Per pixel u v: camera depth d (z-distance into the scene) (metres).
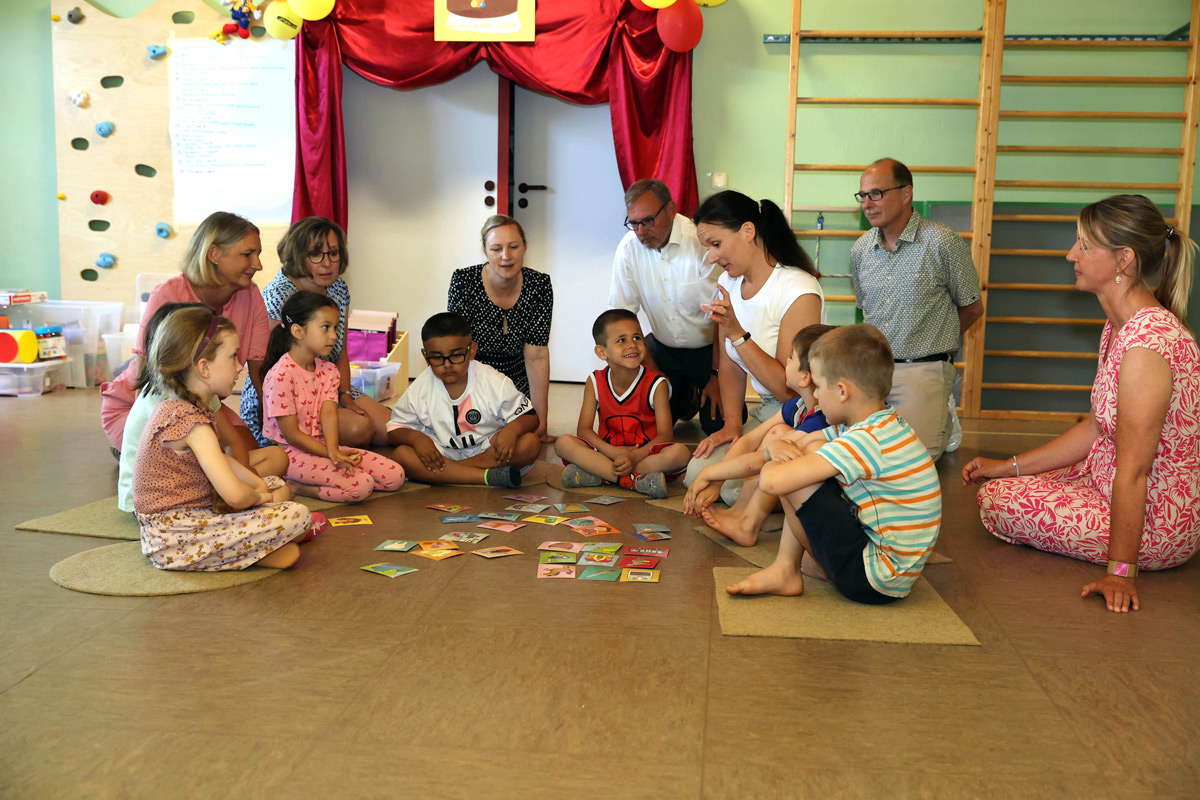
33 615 1.78
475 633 1.72
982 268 4.82
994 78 4.79
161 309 2.12
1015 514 2.32
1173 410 2.04
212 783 1.21
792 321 2.51
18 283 5.76
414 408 3.05
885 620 1.81
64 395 4.73
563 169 5.55
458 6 5.05
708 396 3.91
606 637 1.71
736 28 5.18
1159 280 2.11
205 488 2.10
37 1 5.50
